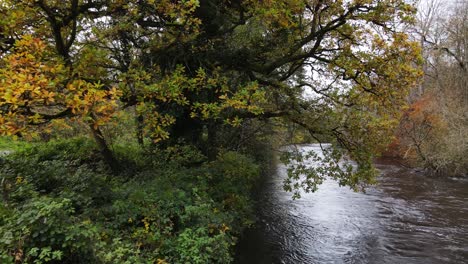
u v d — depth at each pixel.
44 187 8.38
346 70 9.53
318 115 10.60
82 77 6.95
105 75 8.06
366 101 10.13
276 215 14.09
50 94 4.57
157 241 7.06
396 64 8.76
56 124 5.60
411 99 30.03
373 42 9.06
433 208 15.13
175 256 6.97
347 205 15.80
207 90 10.81
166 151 12.16
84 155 12.22
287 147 20.67
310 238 11.55
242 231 10.70
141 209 7.72
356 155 10.48
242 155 16.31
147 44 9.82
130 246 6.54
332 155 11.06
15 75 4.44
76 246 4.98
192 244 7.16
